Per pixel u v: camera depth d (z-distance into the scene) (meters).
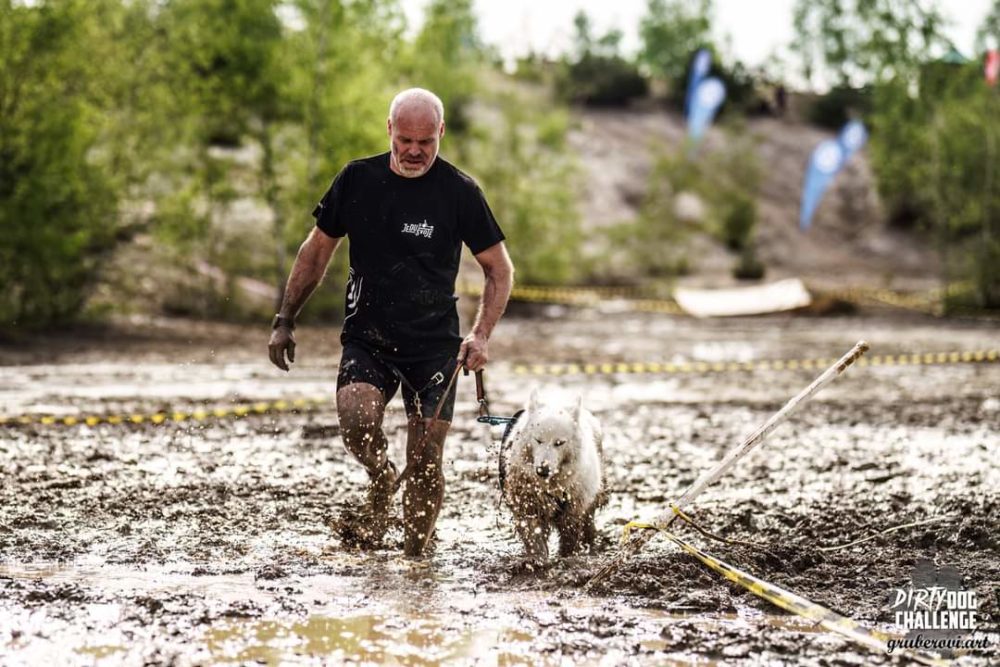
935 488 9.02
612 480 9.52
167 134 27.50
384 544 7.13
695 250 55.06
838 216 65.12
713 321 35.12
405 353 6.70
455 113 44.50
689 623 5.50
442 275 6.68
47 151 23.36
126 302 27.25
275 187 28.83
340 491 8.76
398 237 6.56
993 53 39.00
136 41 26.56
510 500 6.82
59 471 9.34
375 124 29.06
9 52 23.14
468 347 6.62
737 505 8.44
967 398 15.88
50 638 5.05
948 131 39.59
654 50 89.12
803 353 24.08
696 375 19.17
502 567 6.54
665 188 59.88
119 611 5.49
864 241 62.03
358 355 6.71
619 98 75.12
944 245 39.88
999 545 7.12
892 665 4.89
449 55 39.84
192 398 14.60
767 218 62.97
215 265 28.92
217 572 6.38
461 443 11.21
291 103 28.44
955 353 23.80
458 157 40.53
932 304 40.38
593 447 7.05
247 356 21.05
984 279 38.94
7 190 23.45
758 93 81.31
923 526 7.59
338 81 28.81
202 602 5.68
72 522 7.57
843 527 7.65
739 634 5.26
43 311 24.12
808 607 5.64
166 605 5.58
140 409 13.42
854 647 5.12
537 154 40.91
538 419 6.67
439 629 5.34
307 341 23.86
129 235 28.78
